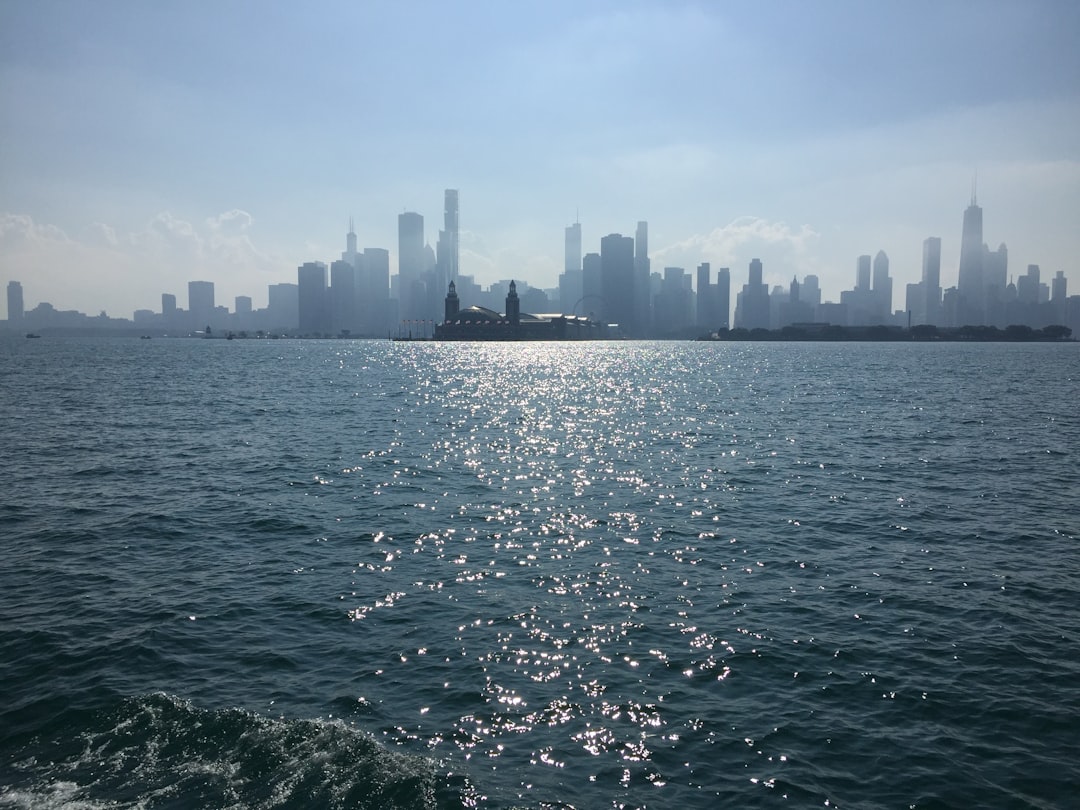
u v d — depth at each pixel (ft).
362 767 52.95
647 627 77.82
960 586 90.38
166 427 229.25
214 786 51.03
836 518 122.62
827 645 73.36
